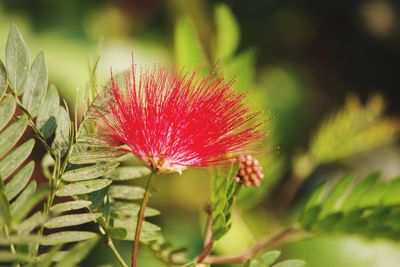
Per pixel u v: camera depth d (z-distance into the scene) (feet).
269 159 1.59
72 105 2.53
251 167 1.32
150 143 1.25
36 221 1.15
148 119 1.25
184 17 1.59
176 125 1.26
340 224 1.50
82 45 2.69
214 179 1.34
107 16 2.78
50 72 2.56
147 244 1.39
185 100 1.27
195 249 2.44
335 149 1.84
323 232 1.51
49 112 1.27
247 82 1.65
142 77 1.27
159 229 1.29
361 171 2.79
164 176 2.62
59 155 1.25
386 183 1.49
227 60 1.70
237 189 1.33
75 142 1.26
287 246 2.02
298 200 2.64
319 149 1.85
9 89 1.25
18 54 1.26
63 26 2.68
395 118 1.83
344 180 1.50
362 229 1.49
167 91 1.28
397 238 1.49
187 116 1.27
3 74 1.24
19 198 1.18
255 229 2.01
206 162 1.28
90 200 1.26
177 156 1.26
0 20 2.62
